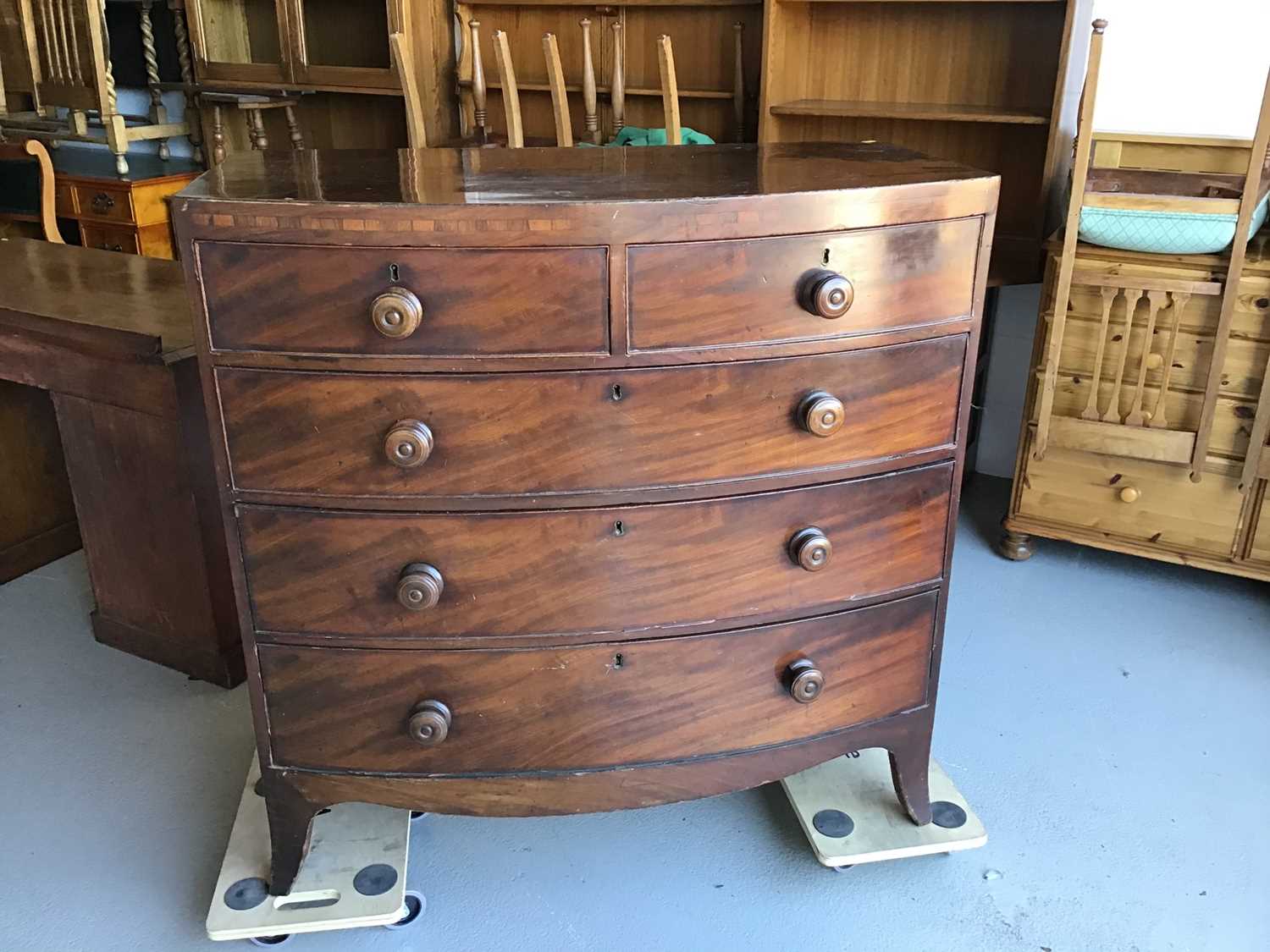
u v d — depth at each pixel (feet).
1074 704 7.06
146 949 5.23
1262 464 7.63
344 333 4.22
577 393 4.34
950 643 7.72
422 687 4.84
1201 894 5.55
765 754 5.20
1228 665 7.48
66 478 8.91
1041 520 8.68
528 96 11.66
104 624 7.64
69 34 11.59
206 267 4.17
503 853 5.84
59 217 12.13
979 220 4.58
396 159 5.32
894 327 4.58
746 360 4.42
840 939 5.29
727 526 4.69
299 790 5.09
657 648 4.84
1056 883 5.63
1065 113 8.75
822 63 10.22
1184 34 8.59
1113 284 7.61
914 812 5.67
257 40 11.97
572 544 4.60
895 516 4.96
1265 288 7.32
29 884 5.61
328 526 4.57
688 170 4.92
